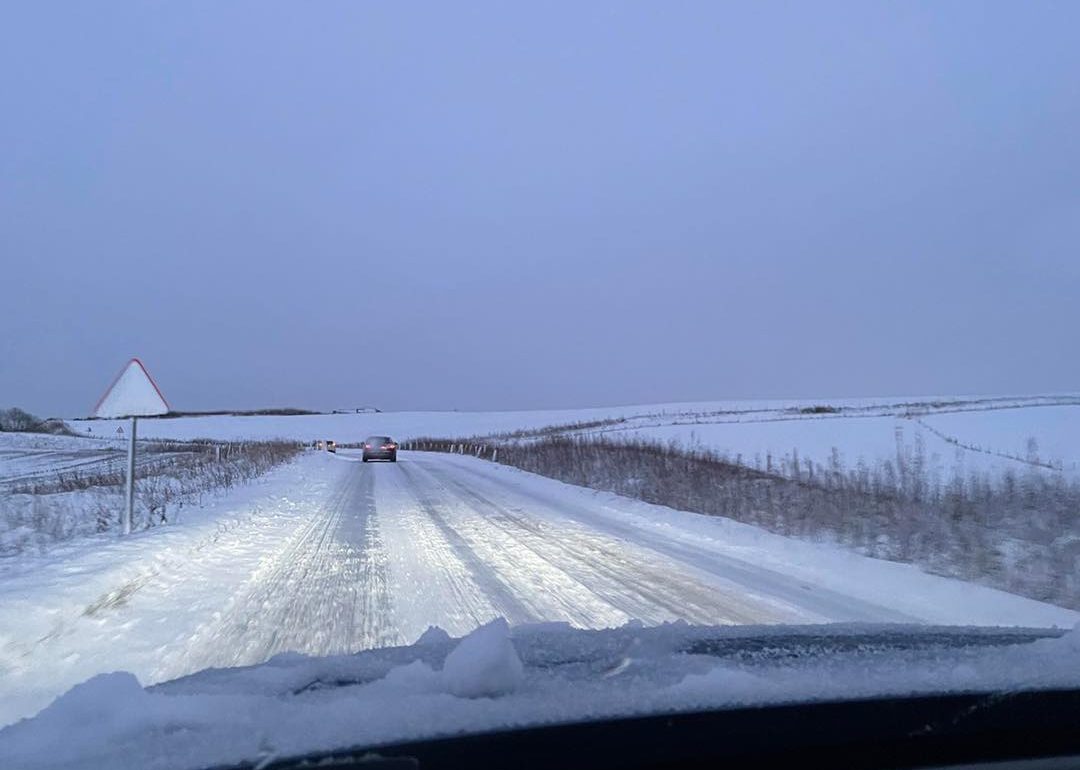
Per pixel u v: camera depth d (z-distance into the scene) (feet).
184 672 20.02
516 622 24.98
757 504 54.19
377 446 140.46
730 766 10.15
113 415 41.73
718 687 11.08
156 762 9.04
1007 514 42.42
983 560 34.47
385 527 48.14
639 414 301.22
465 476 97.55
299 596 28.63
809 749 10.32
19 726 11.45
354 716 10.02
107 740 9.83
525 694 10.92
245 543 41.27
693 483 64.85
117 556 33.78
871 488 52.42
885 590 30.76
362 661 13.48
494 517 54.19
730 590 30.50
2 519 48.29
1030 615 26.53
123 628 24.16
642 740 9.93
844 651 14.17
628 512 57.77
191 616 25.66
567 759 9.75
